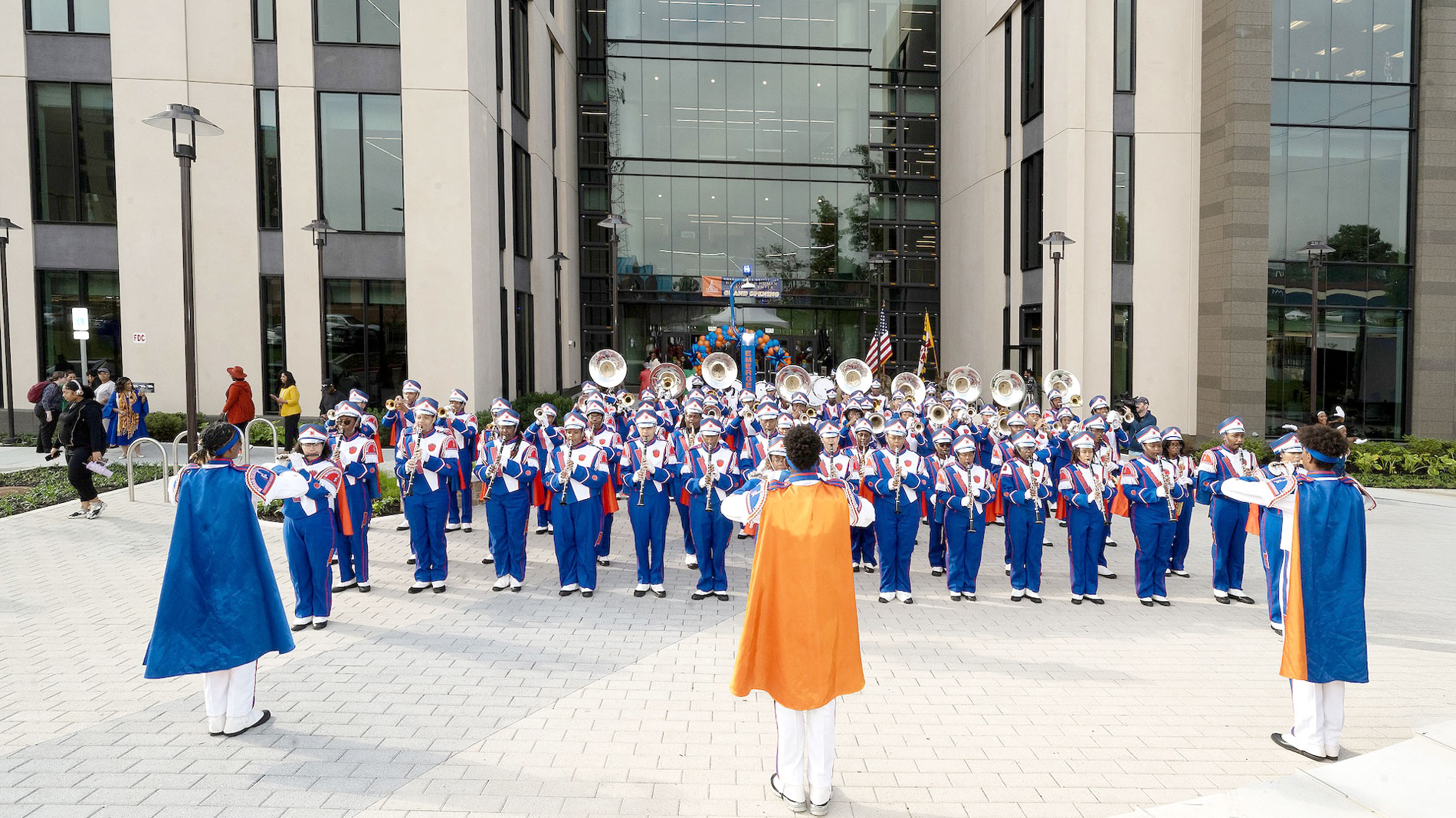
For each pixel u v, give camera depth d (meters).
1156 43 22.22
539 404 21.91
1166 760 5.35
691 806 4.71
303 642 7.39
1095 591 9.23
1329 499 5.36
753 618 4.76
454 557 10.72
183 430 19.08
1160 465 9.09
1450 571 10.66
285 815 4.54
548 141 27.00
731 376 15.65
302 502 7.48
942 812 4.67
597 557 10.52
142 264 19.56
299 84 19.38
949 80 33.47
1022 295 25.94
